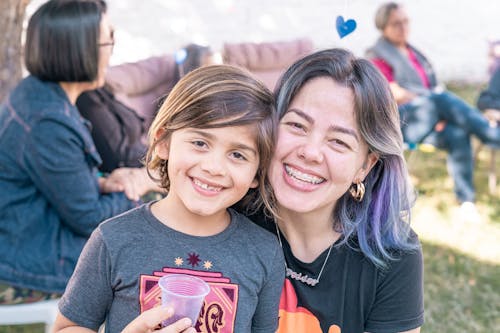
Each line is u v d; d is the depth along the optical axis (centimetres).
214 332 185
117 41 924
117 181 321
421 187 638
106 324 187
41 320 289
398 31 615
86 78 302
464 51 991
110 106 392
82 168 293
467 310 430
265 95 191
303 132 188
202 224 189
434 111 577
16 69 467
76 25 291
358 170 199
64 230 300
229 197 185
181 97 185
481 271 482
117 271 181
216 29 948
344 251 206
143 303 180
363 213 207
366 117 189
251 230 196
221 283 185
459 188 591
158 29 930
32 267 287
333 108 186
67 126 288
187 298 166
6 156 291
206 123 179
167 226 187
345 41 241
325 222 205
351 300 205
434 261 495
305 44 686
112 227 185
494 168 632
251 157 185
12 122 290
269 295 194
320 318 203
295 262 206
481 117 577
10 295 285
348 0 219
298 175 191
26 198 293
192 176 183
